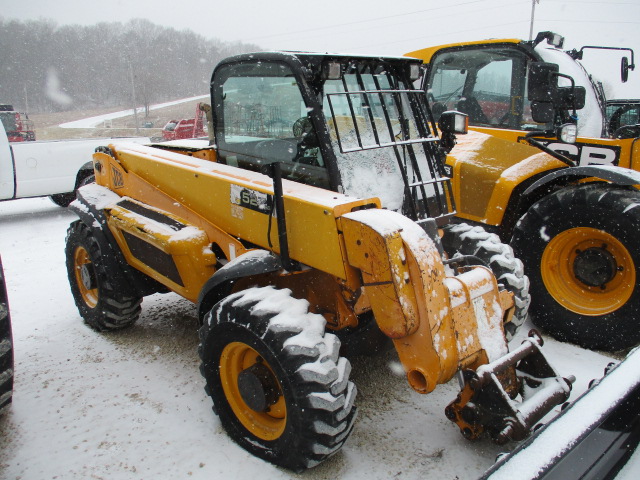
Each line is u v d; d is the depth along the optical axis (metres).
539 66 3.67
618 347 3.70
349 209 2.50
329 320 2.96
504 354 2.58
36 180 8.53
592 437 1.49
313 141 2.83
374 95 3.00
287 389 2.43
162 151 3.90
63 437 2.91
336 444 2.47
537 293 4.02
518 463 1.42
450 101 4.94
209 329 2.75
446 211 3.29
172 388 3.37
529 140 4.09
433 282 2.34
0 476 2.62
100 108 68.06
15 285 5.37
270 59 2.88
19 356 3.82
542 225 3.93
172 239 3.14
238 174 3.11
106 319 4.02
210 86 3.43
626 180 3.51
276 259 2.73
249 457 2.73
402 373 3.49
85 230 4.00
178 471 2.64
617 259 3.71
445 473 2.58
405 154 2.99
